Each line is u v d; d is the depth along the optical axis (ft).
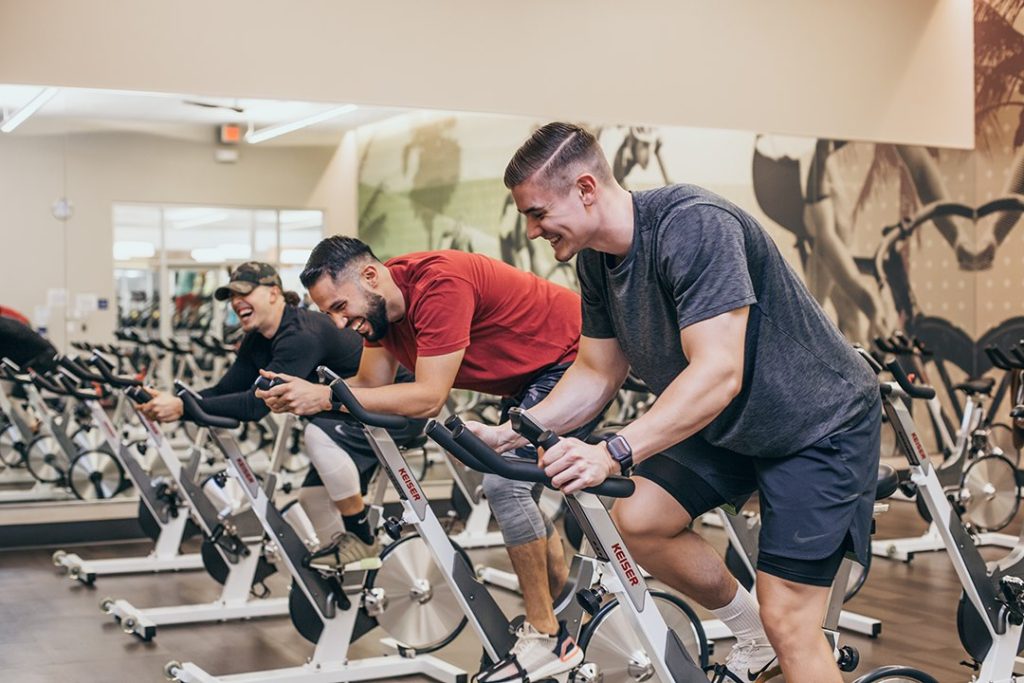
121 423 19.63
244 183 19.79
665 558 7.50
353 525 11.92
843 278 25.67
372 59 19.77
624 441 6.06
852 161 25.66
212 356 19.89
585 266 7.20
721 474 7.32
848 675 11.72
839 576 8.56
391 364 10.42
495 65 20.72
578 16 21.34
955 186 26.71
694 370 6.15
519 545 9.08
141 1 18.21
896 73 24.58
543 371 9.98
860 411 6.81
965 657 12.42
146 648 13.04
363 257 9.43
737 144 24.02
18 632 13.76
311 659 11.87
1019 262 26.07
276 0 19.08
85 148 18.92
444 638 11.09
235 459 11.37
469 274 9.48
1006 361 17.66
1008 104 26.32
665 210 6.50
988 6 26.00
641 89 21.94
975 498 17.44
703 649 9.52
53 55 17.72
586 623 9.17
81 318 19.12
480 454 6.15
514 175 6.61
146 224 19.35
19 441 19.24
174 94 18.54
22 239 18.72
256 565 14.56
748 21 22.90
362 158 20.45
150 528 17.81
